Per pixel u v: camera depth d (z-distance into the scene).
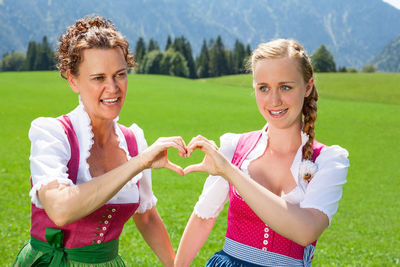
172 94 41.62
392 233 9.12
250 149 2.41
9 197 9.20
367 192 14.13
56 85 43.09
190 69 111.06
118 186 1.94
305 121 2.32
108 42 2.07
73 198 1.88
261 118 30.48
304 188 2.23
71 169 2.15
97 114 2.15
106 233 2.27
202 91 45.34
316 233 2.01
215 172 2.07
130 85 46.81
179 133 23.78
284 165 2.31
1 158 14.40
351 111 34.53
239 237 2.34
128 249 6.00
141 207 2.56
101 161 2.31
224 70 111.38
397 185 15.35
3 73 55.50
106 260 2.30
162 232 2.68
